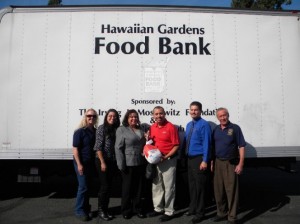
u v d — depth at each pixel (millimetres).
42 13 4664
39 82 4574
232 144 4211
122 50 4641
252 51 4730
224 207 4352
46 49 4617
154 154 4062
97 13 4691
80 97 4566
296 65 4770
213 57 4684
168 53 4656
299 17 4840
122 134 4211
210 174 4750
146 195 4918
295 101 4715
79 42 4641
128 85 4590
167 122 4336
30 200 5340
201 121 4277
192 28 4719
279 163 5000
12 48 4605
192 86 4625
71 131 4543
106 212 4375
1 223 4219
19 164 4871
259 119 4648
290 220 4395
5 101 4547
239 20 4770
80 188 4316
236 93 4656
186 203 5176
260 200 5438
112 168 4379
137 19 4699
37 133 4531
